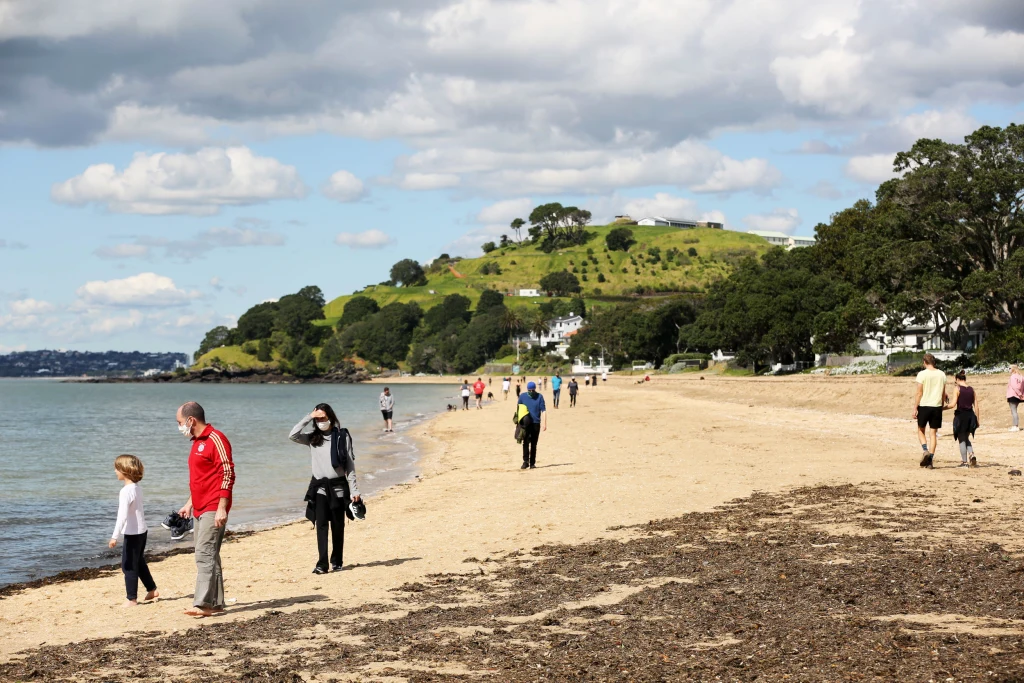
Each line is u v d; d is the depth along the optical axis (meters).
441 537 14.24
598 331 185.50
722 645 7.30
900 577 9.33
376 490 22.81
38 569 14.77
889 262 65.56
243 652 7.98
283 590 11.02
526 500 17.67
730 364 133.12
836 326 87.31
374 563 12.53
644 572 10.48
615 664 7.00
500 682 6.74
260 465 31.56
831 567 10.00
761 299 107.19
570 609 8.98
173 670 7.49
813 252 111.62
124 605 10.70
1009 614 7.79
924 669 6.32
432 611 9.32
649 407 60.41
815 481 17.80
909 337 90.88
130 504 10.68
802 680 6.23
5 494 25.02
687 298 165.38
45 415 84.19
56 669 7.68
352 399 124.69
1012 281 59.22
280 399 132.88
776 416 44.34
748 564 10.47
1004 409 34.34
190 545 16.64
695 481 18.98
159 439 49.75
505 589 10.18
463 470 25.73
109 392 191.75
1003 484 16.19
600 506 16.16
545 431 38.88
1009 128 64.19
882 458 22.11
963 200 63.84
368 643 8.11
